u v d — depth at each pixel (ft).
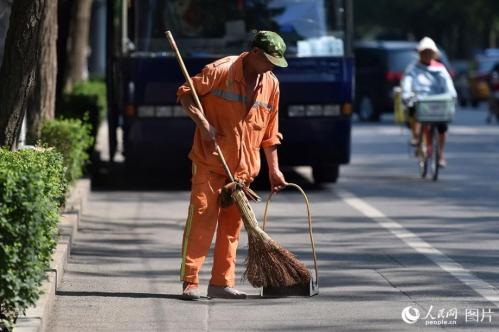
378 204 109.81
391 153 172.65
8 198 51.93
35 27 72.28
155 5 120.16
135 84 119.24
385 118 279.49
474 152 171.12
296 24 121.60
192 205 65.21
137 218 100.37
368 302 64.34
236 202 64.49
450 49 555.69
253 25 121.29
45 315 57.16
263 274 65.36
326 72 120.47
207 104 64.95
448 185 127.03
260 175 132.98
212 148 64.49
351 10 121.80
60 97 126.31
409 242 85.76
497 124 246.06
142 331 57.82
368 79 260.62
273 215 101.71
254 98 64.85
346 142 122.11
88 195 112.47
